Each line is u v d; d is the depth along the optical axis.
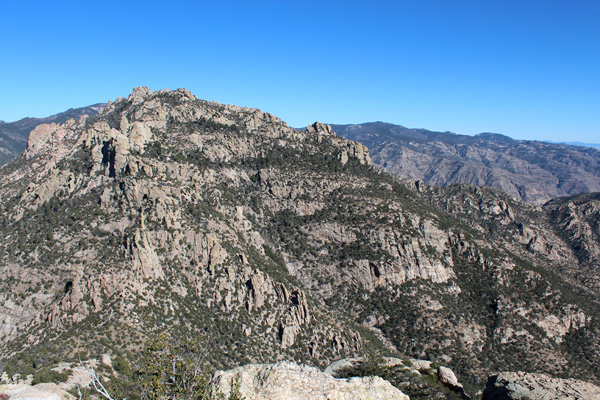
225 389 39.94
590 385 48.66
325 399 39.22
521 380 50.56
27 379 51.84
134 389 42.19
